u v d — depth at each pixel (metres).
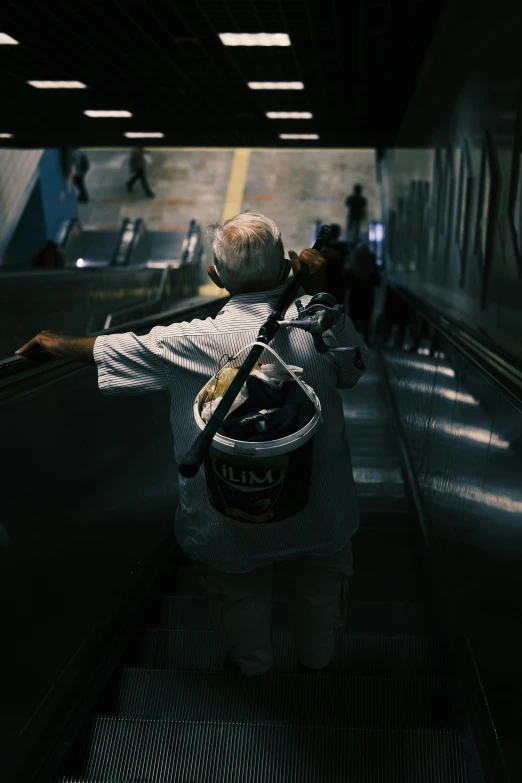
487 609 2.25
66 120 10.08
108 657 2.56
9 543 2.02
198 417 1.77
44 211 18.09
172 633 2.92
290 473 1.77
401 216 10.06
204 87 7.88
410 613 3.30
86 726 2.21
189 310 4.66
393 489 5.27
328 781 2.04
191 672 2.54
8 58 6.71
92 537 2.65
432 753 2.09
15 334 7.26
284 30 5.77
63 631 2.26
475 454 2.77
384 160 15.30
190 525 2.09
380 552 4.15
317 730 2.15
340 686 2.45
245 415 1.76
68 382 2.69
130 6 5.22
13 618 1.96
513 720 1.81
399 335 7.86
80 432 2.70
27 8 5.30
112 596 2.76
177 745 2.17
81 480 2.63
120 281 11.43
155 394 3.90
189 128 10.64
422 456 4.48
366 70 7.05
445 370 3.98
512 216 3.04
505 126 3.26
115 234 19.88
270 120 9.87
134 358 1.97
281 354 1.92
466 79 4.45
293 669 2.79
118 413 3.21
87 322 9.59
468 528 2.70
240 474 1.75
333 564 2.17
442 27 5.37
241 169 24.03
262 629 2.22
